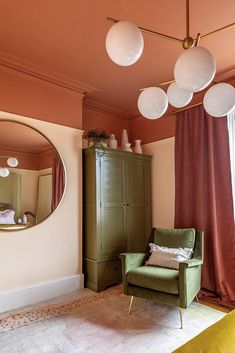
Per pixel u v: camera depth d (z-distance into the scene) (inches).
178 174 134.0
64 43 96.3
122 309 101.3
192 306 104.9
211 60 47.7
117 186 136.7
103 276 124.7
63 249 121.4
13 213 106.8
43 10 79.7
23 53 102.0
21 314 97.0
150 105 66.9
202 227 119.3
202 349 36.0
